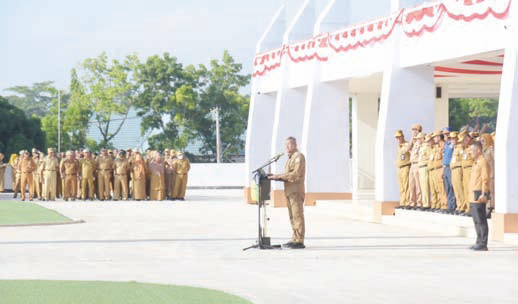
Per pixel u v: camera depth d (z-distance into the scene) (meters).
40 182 39.09
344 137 30.41
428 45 23.19
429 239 19.45
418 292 11.53
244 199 36.47
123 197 38.72
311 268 14.28
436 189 22.77
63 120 91.62
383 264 14.82
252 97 36.34
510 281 12.61
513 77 18.78
